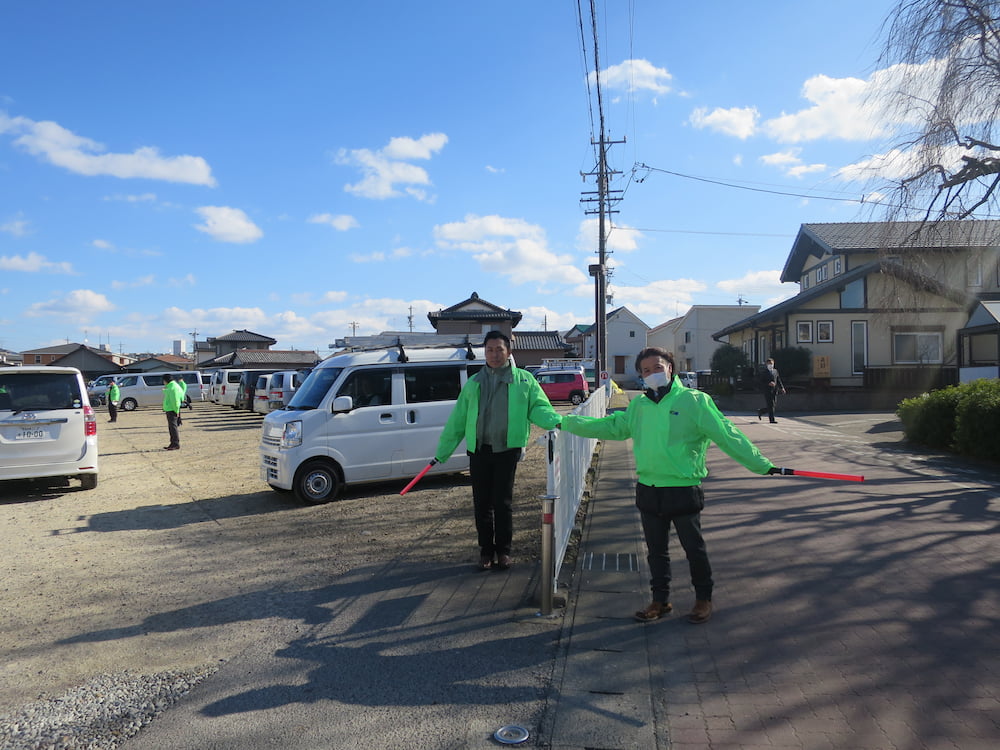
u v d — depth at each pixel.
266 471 8.66
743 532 6.32
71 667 3.88
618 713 3.17
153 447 15.75
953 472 9.40
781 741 2.89
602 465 11.12
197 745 3.01
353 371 8.58
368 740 3.01
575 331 83.50
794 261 32.75
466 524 6.98
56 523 7.65
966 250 10.60
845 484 8.53
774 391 17.64
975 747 2.81
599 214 27.73
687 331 55.38
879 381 24.89
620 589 4.91
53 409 9.29
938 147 9.56
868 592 4.70
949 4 8.99
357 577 5.37
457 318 48.97
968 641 3.87
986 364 20.67
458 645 4.01
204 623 4.51
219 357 64.12
